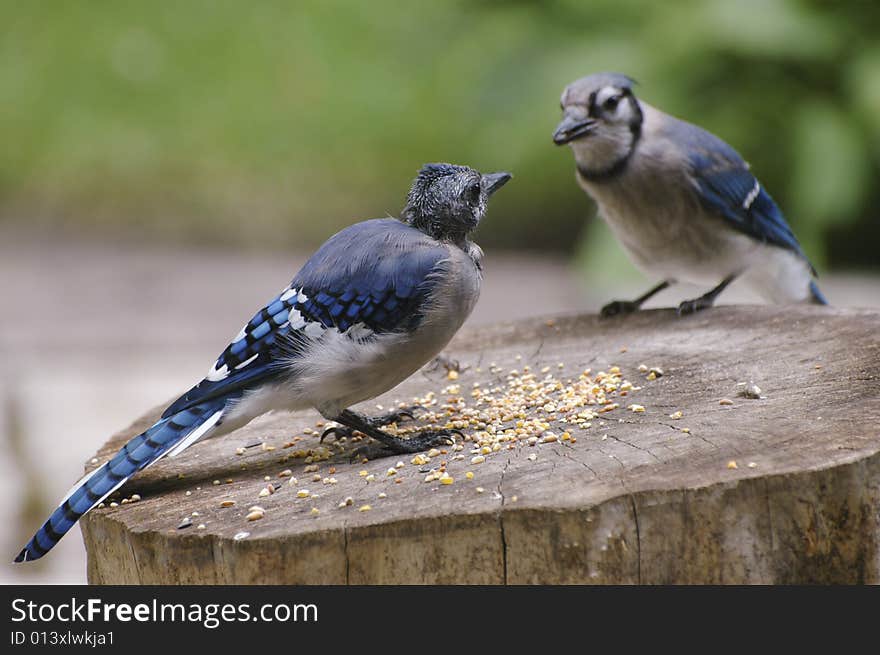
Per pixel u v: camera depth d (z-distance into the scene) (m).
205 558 5.89
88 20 28.34
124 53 27.66
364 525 5.73
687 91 19.25
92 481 6.41
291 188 24.39
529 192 23.84
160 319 17.78
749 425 6.45
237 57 27.56
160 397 14.21
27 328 17.11
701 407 6.93
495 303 18.36
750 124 19.14
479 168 23.50
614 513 5.67
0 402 13.88
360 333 6.99
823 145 18.19
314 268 7.11
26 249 22.55
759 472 5.74
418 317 7.05
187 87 27.19
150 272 20.89
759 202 10.16
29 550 6.22
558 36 20.62
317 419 8.02
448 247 7.25
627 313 9.55
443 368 8.64
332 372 6.93
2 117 26.66
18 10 28.48
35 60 27.69
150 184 24.83
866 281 18.69
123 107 26.89
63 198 24.73
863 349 7.61
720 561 5.73
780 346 7.95
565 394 7.65
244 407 6.87
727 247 10.03
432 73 25.50
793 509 5.73
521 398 7.75
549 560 5.68
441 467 6.46
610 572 5.70
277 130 25.92
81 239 23.23
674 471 5.88
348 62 27.06
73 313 18.11
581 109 9.81
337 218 23.56
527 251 22.12
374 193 24.12
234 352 6.90
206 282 20.11
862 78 18.41
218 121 26.28
